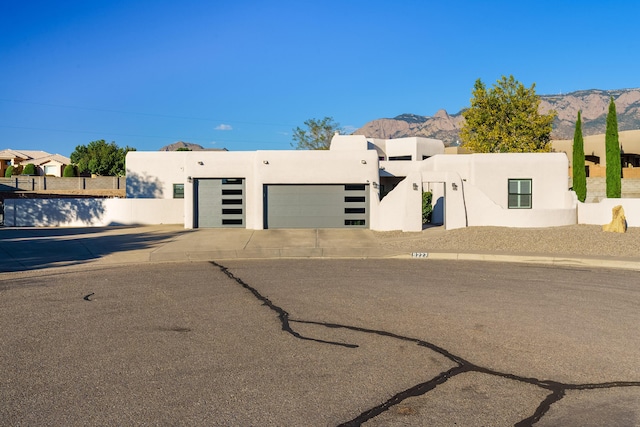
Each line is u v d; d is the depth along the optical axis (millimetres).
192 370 5969
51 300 9875
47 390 5367
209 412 4852
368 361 6320
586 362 6312
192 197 26062
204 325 7980
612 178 27531
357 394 5305
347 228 25406
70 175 63438
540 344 7027
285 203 25547
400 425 4629
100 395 5238
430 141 36188
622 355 6574
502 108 42031
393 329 7777
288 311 8922
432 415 4832
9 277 12867
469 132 44000
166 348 6801
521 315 8672
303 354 6574
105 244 19938
